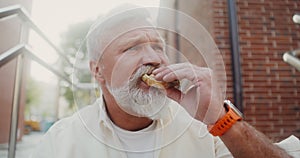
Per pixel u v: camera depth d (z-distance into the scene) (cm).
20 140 240
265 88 253
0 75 208
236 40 247
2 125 212
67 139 77
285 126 247
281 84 255
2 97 211
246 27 263
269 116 248
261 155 63
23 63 120
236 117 63
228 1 254
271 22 266
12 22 214
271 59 259
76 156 75
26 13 116
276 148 65
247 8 267
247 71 254
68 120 83
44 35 137
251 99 249
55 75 172
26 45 119
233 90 239
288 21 267
